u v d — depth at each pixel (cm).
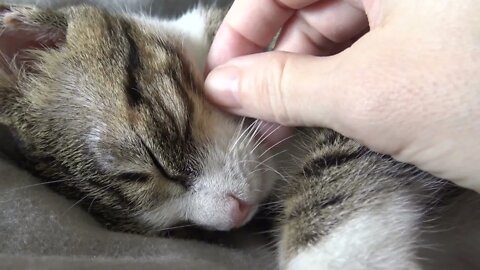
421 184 15
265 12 17
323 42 17
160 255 13
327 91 13
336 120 14
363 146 15
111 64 17
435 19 12
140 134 17
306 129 17
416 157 14
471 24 12
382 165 15
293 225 15
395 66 13
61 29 18
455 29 12
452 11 12
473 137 12
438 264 16
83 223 14
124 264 12
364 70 13
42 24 18
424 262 16
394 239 14
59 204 15
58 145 17
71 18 18
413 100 12
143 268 12
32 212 13
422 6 12
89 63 17
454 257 17
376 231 14
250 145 17
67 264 11
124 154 17
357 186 15
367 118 13
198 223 17
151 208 17
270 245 16
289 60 14
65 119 17
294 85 14
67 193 17
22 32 18
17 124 18
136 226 17
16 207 13
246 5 17
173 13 23
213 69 17
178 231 18
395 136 13
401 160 14
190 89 17
